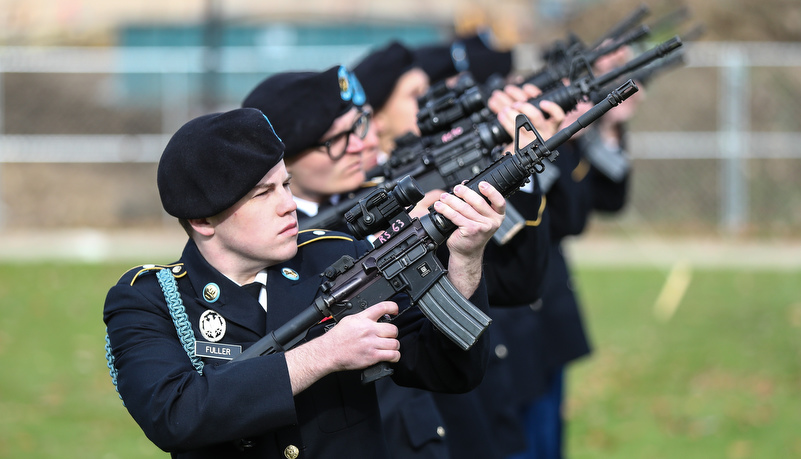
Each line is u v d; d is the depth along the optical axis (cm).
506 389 662
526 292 507
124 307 378
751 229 1895
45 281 1486
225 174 365
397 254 369
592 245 1784
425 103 527
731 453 866
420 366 389
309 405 376
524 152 364
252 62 2000
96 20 2298
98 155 2023
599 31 2220
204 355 372
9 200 1980
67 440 897
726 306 1331
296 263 399
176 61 2062
